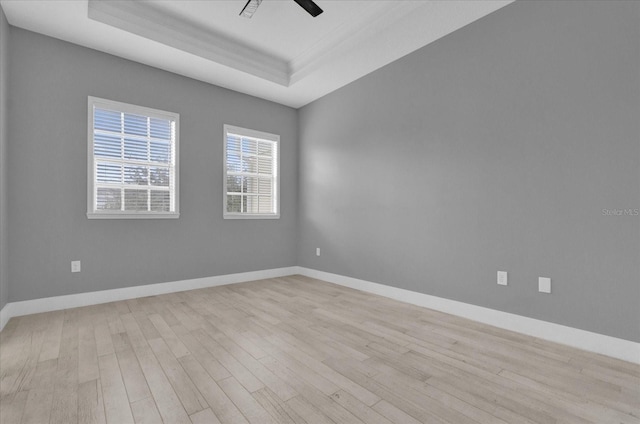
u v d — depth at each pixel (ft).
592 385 5.74
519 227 8.42
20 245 9.61
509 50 8.60
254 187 15.37
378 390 5.57
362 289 13.06
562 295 7.67
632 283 6.72
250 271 15.01
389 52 11.18
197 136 13.28
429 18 9.24
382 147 12.28
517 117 8.44
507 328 8.60
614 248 6.94
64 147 10.34
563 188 7.64
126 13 9.79
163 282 12.39
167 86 12.46
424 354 7.03
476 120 9.34
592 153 7.22
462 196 9.70
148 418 4.80
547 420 4.76
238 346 7.45
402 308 10.55
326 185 14.96
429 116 10.61
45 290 10.02
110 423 4.70
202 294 12.33
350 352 7.14
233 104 14.39
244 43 12.17
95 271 10.91
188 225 13.03
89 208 10.71
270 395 5.41
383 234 12.23
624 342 6.78
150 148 12.14
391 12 9.41
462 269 9.70
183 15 10.46
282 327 8.73
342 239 14.10
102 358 6.81
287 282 14.64
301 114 16.56
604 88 7.04
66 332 8.30
